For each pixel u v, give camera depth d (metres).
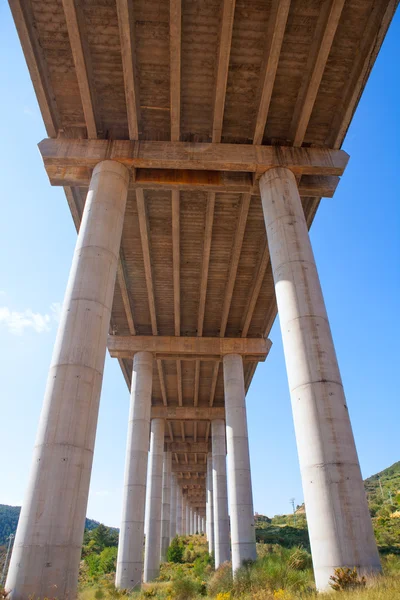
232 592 11.44
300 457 8.58
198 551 44.78
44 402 8.63
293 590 8.91
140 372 22.41
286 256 10.93
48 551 7.10
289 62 11.59
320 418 8.52
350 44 11.24
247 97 12.39
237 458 20.23
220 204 16.12
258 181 13.08
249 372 28.17
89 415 8.69
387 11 10.12
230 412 21.59
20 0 10.03
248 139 13.24
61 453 7.96
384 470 121.56
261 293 21.14
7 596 6.71
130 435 20.78
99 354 9.50
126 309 21.39
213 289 20.98
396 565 9.73
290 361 9.62
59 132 12.77
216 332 23.92
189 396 32.69
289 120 12.99
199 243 18.03
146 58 11.34
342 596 5.96
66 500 7.61
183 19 10.54
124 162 12.28
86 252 10.52
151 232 17.41
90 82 11.65
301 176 13.55
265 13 10.48
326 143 13.55
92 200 11.49
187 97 12.35
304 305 10.02
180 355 23.36
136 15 10.44
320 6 10.39
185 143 12.65
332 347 9.62
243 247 18.44
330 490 7.78
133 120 12.03
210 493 41.72
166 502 39.94
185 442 42.97
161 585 19.67
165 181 13.04
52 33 10.86
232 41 11.05
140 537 18.41
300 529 39.34
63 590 6.99
